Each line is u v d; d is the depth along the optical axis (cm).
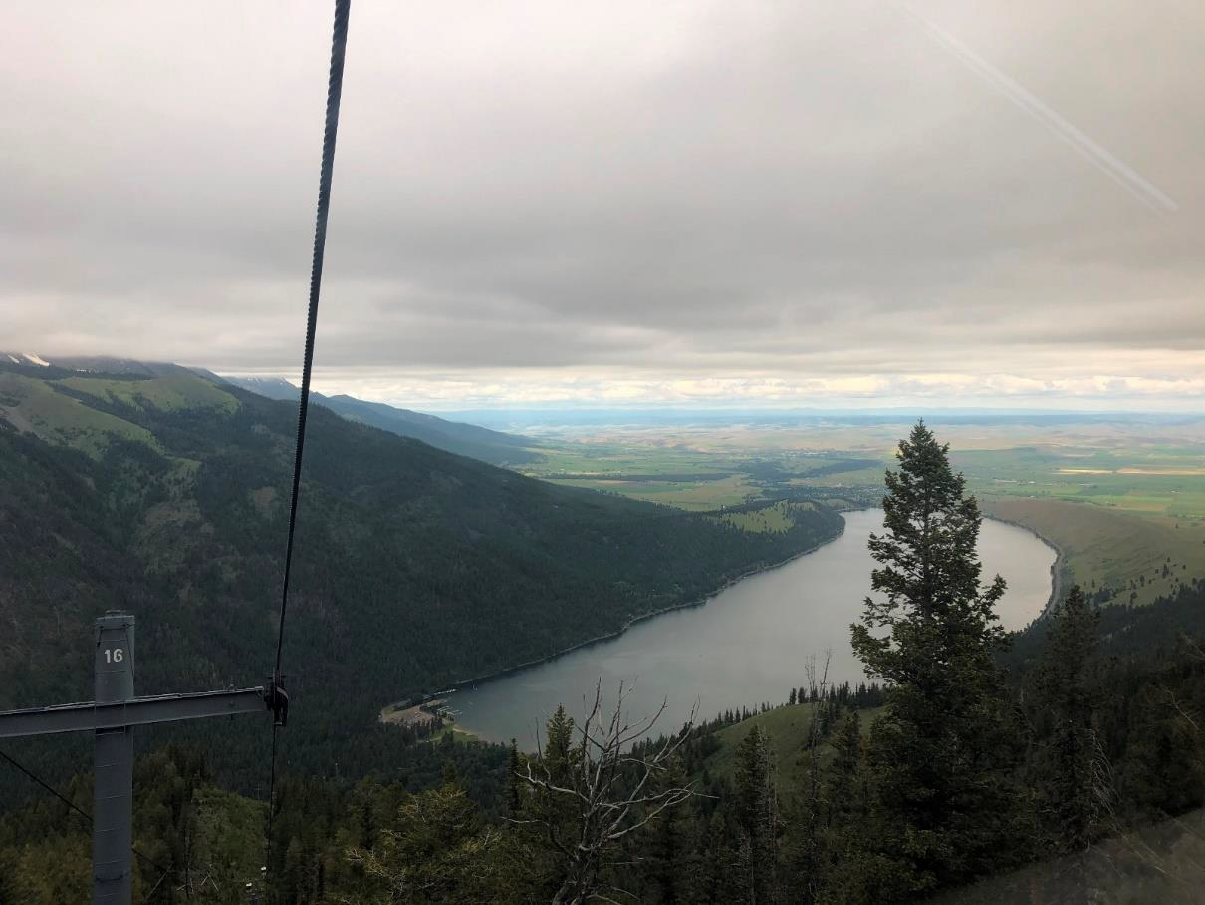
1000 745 2427
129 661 1375
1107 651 15888
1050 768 3253
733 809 4869
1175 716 2636
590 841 1301
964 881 2088
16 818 7750
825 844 3591
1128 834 1595
